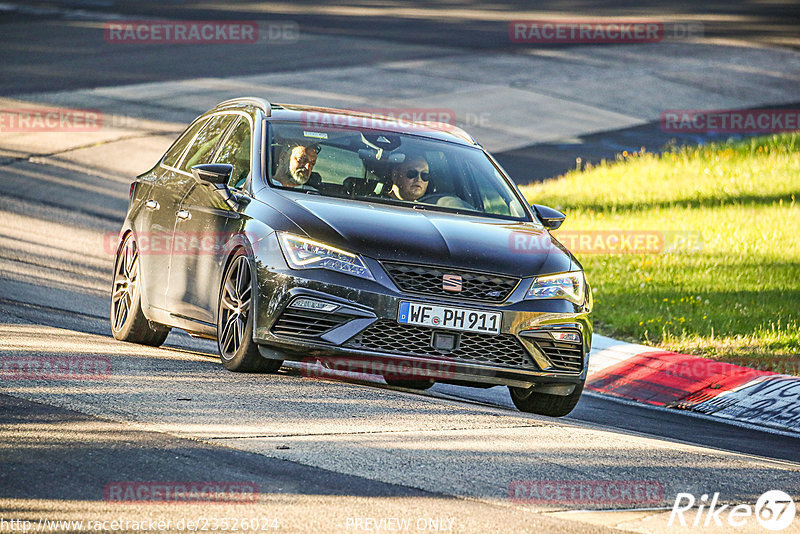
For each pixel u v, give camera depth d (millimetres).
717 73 125500
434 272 24906
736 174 73062
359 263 24656
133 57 108812
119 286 32219
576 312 26172
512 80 112750
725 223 59344
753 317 42312
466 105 100062
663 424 29469
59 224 52875
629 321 42031
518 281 25562
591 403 32031
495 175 30312
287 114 29859
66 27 124062
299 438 20391
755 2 197625
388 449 20266
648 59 131250
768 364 36188
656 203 65750
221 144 30203
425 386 30766
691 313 43219
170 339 34031
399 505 17031
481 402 29203
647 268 50656
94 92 91000
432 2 173375
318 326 24500
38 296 37062
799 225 58312
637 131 95000
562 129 93938
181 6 147250
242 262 25906
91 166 67812
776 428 31000
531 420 24844
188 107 88500
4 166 65188
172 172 31562
